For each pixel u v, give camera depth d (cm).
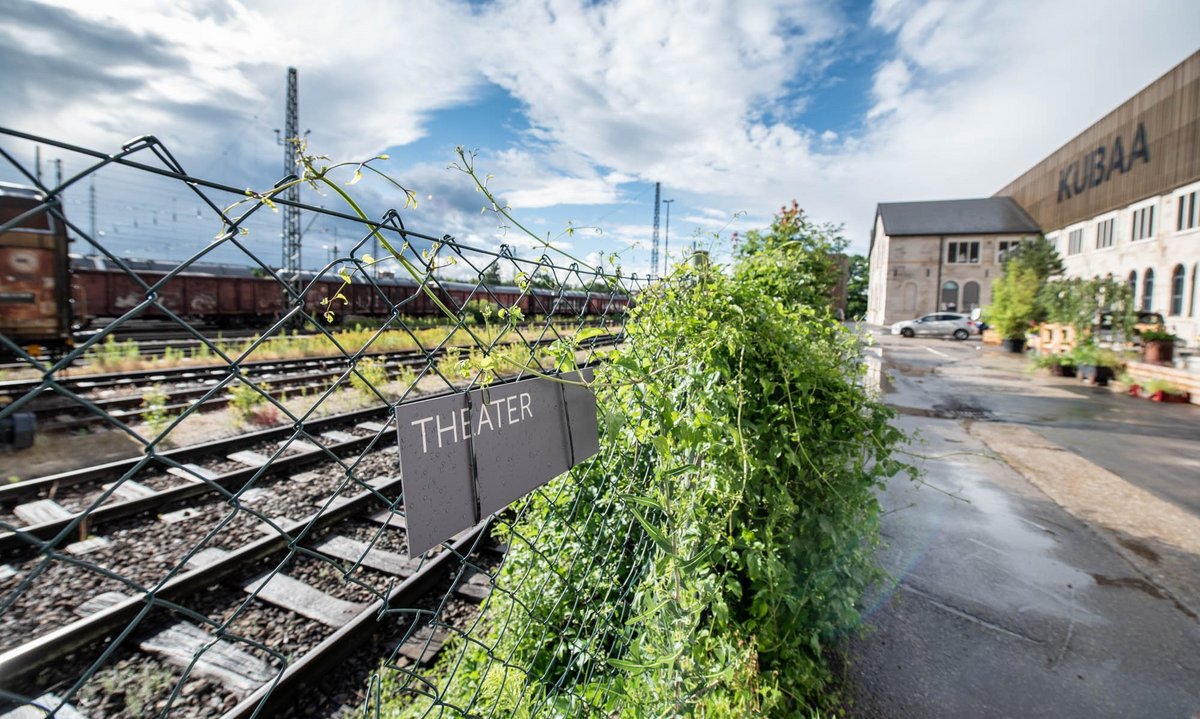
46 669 272
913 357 1894
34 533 394
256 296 2239
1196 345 2361
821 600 270
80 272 1895
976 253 4862
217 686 265
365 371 1003
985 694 276
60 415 741
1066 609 349
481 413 137
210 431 707
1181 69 2639
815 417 293
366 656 290
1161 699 277
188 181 83
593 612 225
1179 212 2638
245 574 359
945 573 387
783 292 412
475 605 337
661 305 248
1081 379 1334
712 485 214
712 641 203
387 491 510
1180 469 629
